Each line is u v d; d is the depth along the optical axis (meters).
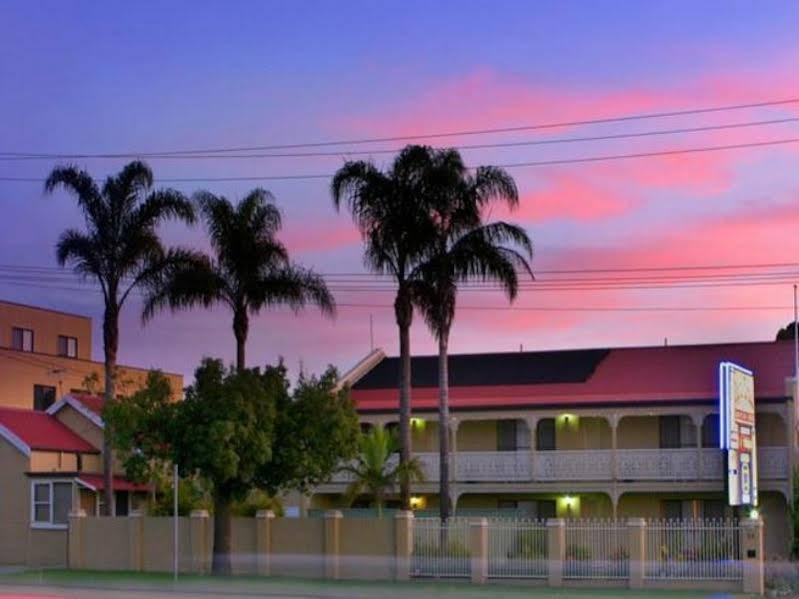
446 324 38.41
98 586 32.38
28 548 44.97
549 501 46.94
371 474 41.12
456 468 46.59
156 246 41.75
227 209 40.78
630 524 33.56
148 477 36.44
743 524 32.56
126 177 42.00
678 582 32.88
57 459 46.69
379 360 54.34
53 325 74.19
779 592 31.92
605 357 50.06
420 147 38.38
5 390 66.75
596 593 31.25
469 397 47.91
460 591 31.64
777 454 42.62
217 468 34.59
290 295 40.88
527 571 34.44
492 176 38.38
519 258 38.28
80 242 41.84
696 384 45.88
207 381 35.88
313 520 37.22
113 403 36.06
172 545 38.84
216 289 40.75
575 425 47.00
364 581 35.09
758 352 47.84
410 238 38.06
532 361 51.12
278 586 32.62
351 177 38.59
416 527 36.09
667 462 44.31
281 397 36.78
